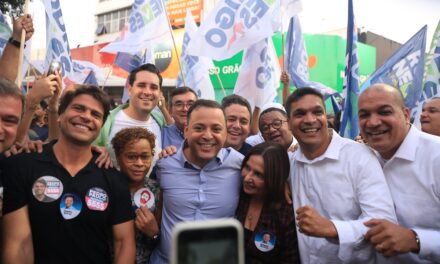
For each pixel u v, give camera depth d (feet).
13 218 6.20
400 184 6.72
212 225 2.32
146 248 7.84
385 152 6.80
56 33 14.56
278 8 14.46
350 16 12.91
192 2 73.82
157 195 8.32
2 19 12.55
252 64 15.81
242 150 12.03
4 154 6.80
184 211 7.83
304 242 7.11
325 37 45.70
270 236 7.28
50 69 9.23
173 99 12.40
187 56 18.99
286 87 15.90
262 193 7.49
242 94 16.05
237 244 2.34
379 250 5.82
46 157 6.53
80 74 28.50
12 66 10.27
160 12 16.33
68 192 6.36
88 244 6.44
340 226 6.00
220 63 40.40
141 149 7.82
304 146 7.27
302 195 7.39
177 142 12.07
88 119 6.58
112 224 6.79
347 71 12.83
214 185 7.88
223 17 14.67
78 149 6.64
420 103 13.00
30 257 6.18
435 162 6.39
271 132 11.61
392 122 6.44
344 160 6.99
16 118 6.26
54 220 6.26
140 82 10.48
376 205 6.44
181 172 7.98
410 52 13.64
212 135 7.53
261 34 14.25
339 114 17.60
